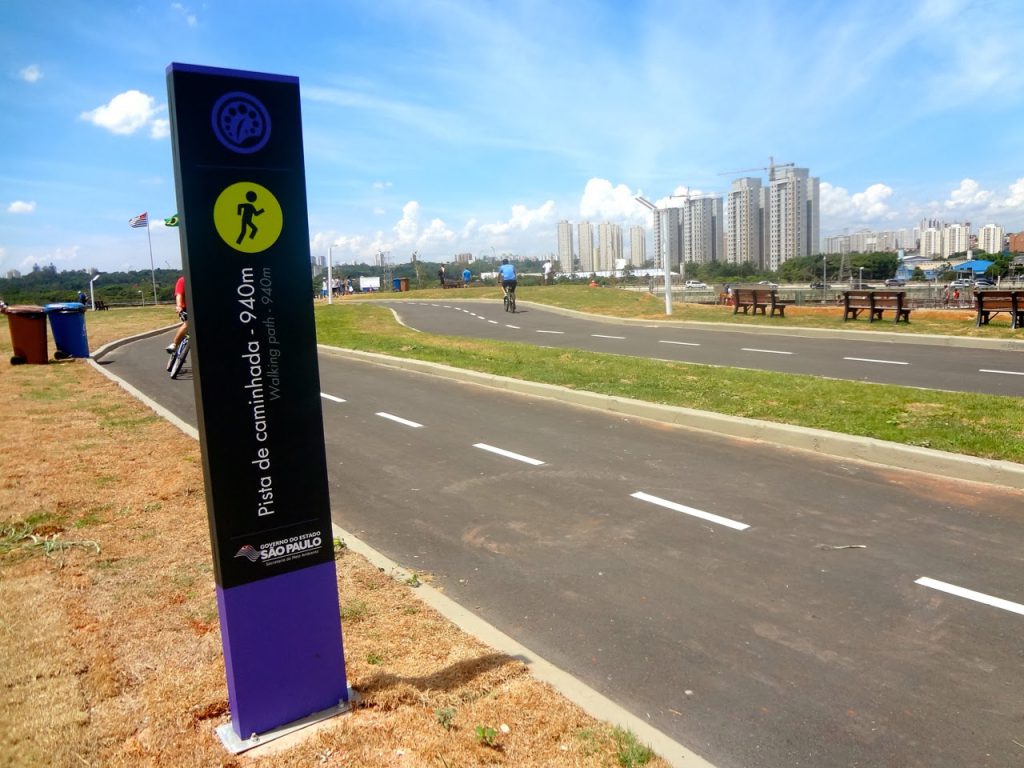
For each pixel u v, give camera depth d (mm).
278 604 3377
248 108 3141
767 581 5340
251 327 3221
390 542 6219
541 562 5766
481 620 4660
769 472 7840
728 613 4895
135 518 6172
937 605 4918
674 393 11203
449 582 5441
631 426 10031
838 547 5891
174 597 4738
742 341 19281
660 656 4395
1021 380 12594
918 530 6168
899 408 9656
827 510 6691
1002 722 3711
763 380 12141
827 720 3756
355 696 3666
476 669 3998
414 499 7312
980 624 4664
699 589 5246
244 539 3275
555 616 4906
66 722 3412
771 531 6254
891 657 4320
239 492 3248
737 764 3449
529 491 7469
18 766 3109
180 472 7449
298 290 3320
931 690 3992
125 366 16031
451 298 40562
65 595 4734
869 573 5418
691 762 3318
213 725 3451
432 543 6188
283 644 3404
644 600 5105
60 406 10922
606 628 4738
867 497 6984
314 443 3412
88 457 8016
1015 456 7422
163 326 25984
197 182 3053
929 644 4449
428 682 3848
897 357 15641
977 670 4168
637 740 3451
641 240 143125
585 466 8258
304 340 3352
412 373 14891
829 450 8438
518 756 3256
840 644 4477
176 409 11250
